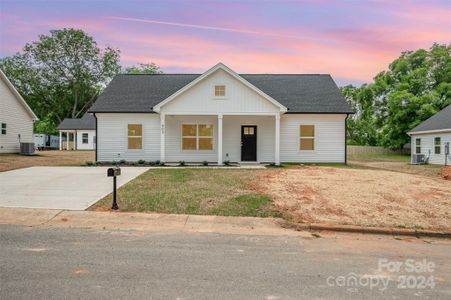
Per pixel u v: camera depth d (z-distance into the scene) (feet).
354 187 33.14
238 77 57.82
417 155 76.59
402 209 24.85
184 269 13.24
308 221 21.62
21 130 83.51
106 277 12.23
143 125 62.85
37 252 15.06
